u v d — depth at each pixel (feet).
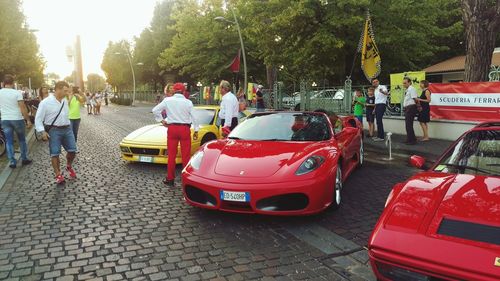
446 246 7.61
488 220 8.01
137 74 204.33
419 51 69.62
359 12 56.39
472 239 7.63
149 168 25.14
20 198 18.33
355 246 12.59
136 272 10.93
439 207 8.73
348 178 22.07
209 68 103.14
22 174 23.56
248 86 77.51
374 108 38.50
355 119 24.99
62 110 20.90
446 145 32.17
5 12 88.99
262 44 66.49
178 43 110.52
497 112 31.24
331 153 15.93
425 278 7.61
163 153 24.84
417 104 33.40
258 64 108.06
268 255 11.96
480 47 33.42
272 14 62.03
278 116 20.06
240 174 14.38
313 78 71.41
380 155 29.45
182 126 20.39
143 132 27.20
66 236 13.64
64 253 12.25
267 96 73.31
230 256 11.91
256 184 13.84
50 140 20.80
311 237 13.32
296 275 10.68
